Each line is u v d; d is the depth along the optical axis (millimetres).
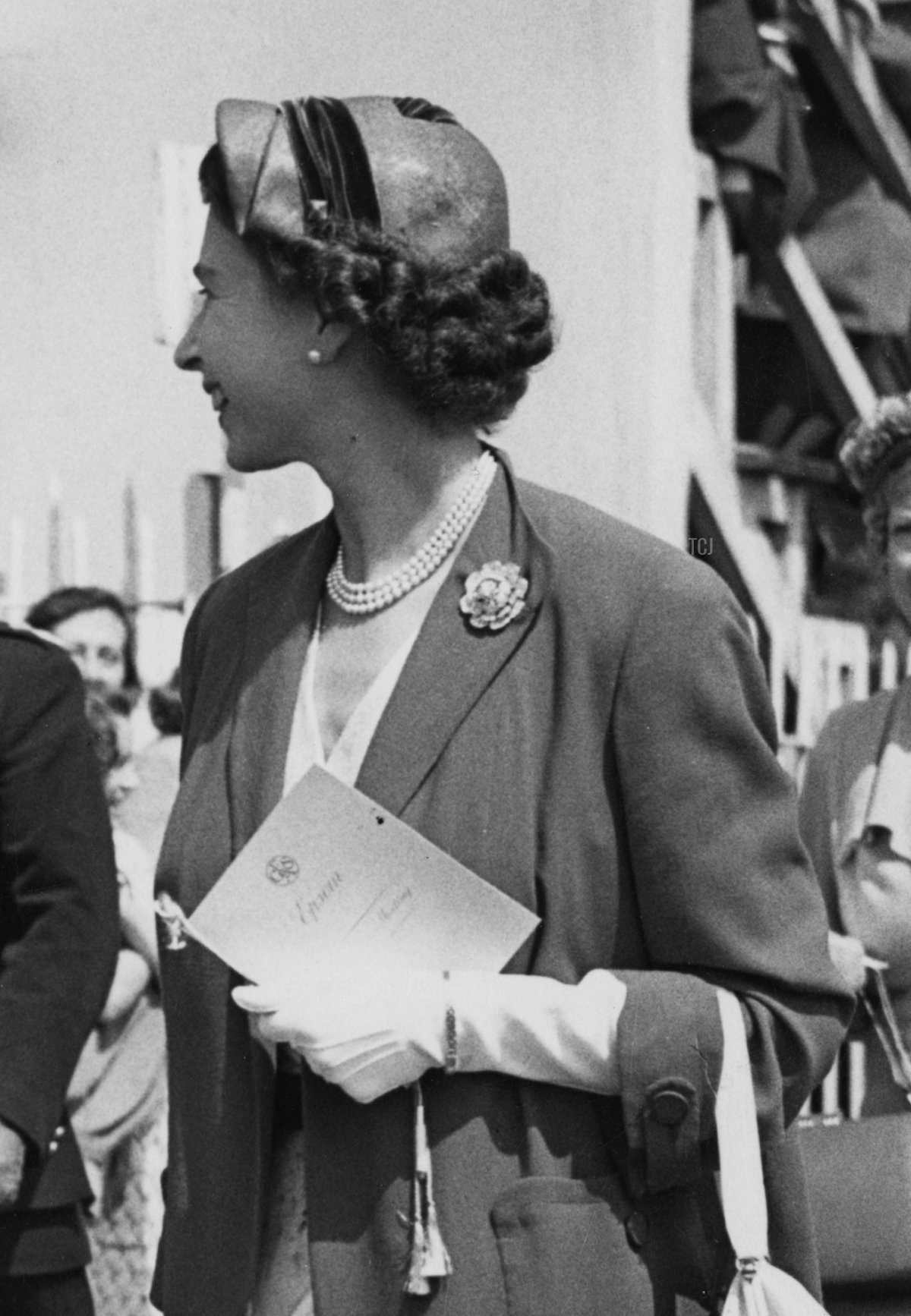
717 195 6930
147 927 5277
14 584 6570
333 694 2602
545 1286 2402
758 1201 2424
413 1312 2418
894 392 7547
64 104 6992
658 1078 2398
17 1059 3781
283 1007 2430
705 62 6898
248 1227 2535
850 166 7340
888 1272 3531
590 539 2549
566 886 2463
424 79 6781
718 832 2453
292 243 2506
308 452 2609
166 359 6816
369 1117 2453
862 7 7258
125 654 6199
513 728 2479
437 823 2459
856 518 7359
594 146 6672
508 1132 2451
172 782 5684
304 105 2557
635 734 2461
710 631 2484
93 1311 4000
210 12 6879
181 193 6504
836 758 4359
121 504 6789
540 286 2613
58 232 6988
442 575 2590
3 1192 3758
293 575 2711
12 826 3848
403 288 2496
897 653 6969
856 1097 5684
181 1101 2594
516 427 6723
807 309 7184
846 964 4090
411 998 2416
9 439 6980
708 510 6902
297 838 2457
